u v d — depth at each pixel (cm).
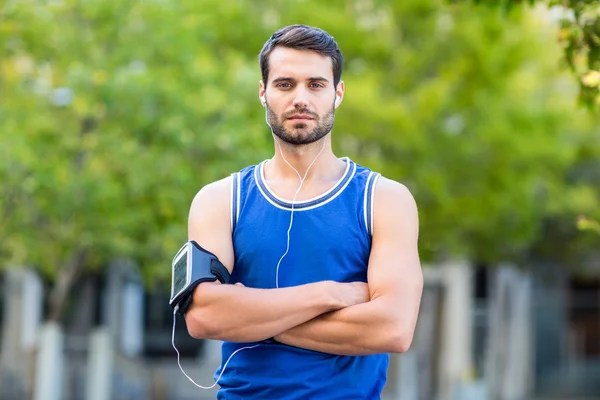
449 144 2220
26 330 2727
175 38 1762
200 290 421
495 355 3152
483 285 3534
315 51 430
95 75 1667
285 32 434
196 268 424
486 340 3428
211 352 3114
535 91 2481
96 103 1692
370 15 2195
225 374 440
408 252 430
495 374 3138
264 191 440
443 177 2189
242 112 1792
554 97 2444
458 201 2230
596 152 2528
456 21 2112
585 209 2595
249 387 430
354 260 432
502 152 2231
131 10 1755
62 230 1738
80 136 1755
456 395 2402
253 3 2170
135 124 1705
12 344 2688
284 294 417
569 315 3581
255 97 1850
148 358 3409
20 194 1677
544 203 2547
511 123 2275
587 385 3553
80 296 3147
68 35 1727
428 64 2170
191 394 2794
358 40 2109
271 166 448
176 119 1684
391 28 2183
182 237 1675
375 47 2114
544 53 2297
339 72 440
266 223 435
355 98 1997
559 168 2414
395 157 2136
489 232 2450
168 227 1667
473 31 2109
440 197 2150
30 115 1708
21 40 1692
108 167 1708
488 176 2270
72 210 1662
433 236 2252
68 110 1756
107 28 1734
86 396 2189
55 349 1941
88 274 2369
